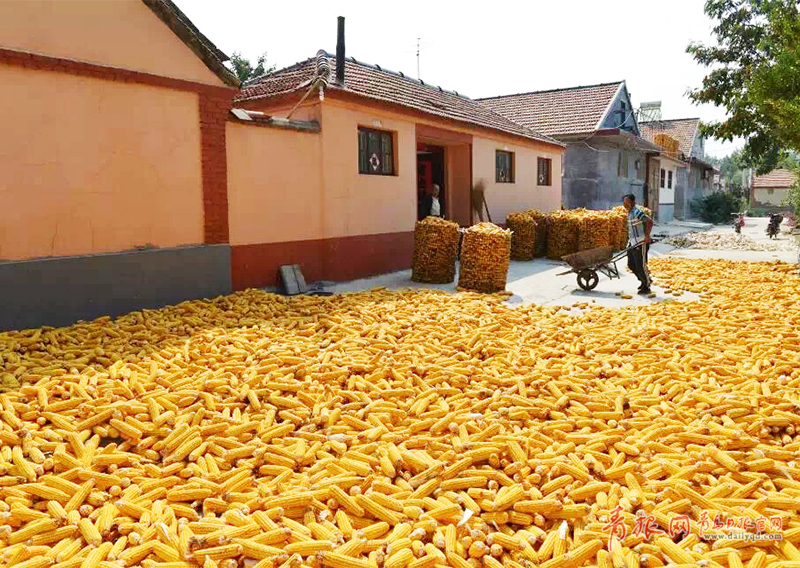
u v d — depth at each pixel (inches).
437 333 265.4
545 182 784.9
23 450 160.7
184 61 319.6
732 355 240.7
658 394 206.5
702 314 323.3
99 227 287.7
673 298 397.1
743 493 145.4
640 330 277.9
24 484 145.2
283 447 167.0
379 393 200.5
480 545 124.8
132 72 293.0
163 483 149.3
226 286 347.9
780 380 211.3
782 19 540.7
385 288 379.2
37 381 199.3
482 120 633.0
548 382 209.3
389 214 478.3
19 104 254.5
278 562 120.0
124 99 293.7
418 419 185.8
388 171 485.4
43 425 176.1
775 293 377.1
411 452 158.9
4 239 253.3
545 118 1029.8
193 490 144.9
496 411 189.3
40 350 236.2
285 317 299.0
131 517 136.1
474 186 605.0
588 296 406.6
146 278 305.1
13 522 134.3
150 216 309.9
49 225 268.2
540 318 317.4
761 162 782.5
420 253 442.3
